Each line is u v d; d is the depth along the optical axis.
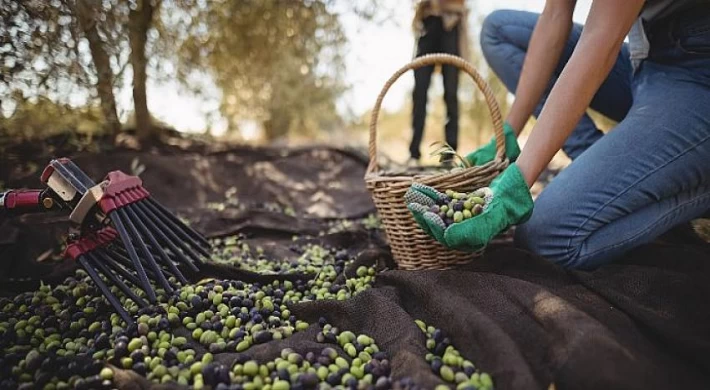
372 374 1.45
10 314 1.86
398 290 1.87
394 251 2.15
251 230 2.96
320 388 1.38
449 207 1.77
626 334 1.48
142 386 1.40
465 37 4.42
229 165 3.87
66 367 1.46
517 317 1.60
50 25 2.76
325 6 4.49
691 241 2.30
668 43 1.96
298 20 4.74
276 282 2.14
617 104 2.54
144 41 3.93
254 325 1.72
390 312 1.69
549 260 1.94
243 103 5.60
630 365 1.31
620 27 1.74
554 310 1.52
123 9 3.32
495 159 2.06
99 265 1.81
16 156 3.29
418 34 4.41
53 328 1.75
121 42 3.33
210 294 1.89
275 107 5.74
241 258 2.54
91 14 2.85
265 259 2.56
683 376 1.36
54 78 2.99
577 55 1.80
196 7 4.19
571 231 1.95
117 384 1.43
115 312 1.82
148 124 4.26
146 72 4.12
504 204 1.75
